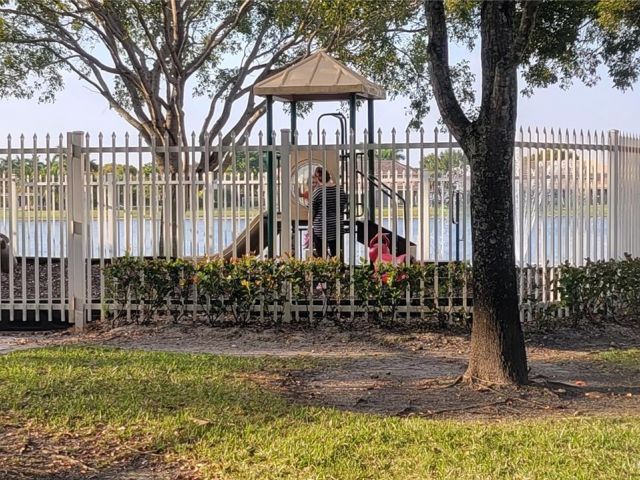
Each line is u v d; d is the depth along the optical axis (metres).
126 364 8.77
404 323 11.08
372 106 13.94
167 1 17.70
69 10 17.53
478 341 7.91
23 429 6.50
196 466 5.75
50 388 7.62
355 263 11.45
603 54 15.97
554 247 11.62
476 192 7.74
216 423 6.59
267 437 6.24
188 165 14.15
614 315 11.79
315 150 11.44
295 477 5.38
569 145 11.83
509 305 7.78
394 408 7.18
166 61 18.44
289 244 11.46
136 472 5.68
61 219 11.60
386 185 12.38
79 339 10.80
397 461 5.64
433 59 7.80
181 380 8.05
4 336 11.21
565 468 5.42
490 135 7.60
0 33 16.12
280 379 8.29
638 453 5.72
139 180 11.59
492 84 7.57
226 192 14.05
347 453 5.82
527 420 6.77
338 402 7.40
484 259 7.77
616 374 8.71
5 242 11.86
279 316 11.25
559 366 9.16
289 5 17.56
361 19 16.52
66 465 5.78
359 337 10.59
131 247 12.75
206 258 11.52
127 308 11.41
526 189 11.41
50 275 11.66
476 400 7.41
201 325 11.20
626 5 13.66
